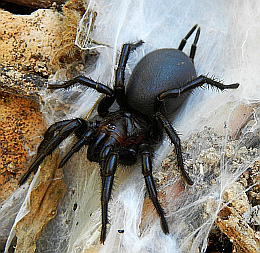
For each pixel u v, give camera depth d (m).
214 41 0.24
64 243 0.23
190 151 0.22
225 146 0.22
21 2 0.24
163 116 0.22
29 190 0.23
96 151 0.22
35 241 0.23
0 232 0.23
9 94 0.23
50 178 0.23
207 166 0.22
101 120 0.23
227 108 0.23
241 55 0.24
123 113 0.23
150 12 0.25
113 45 0.24
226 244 0.22
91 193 0.23
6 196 0.23
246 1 0.24
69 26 0.23
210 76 0.24
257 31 0.24
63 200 0.23
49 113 0.23
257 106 0.23
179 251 0.22
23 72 0.23
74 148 0.22
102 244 0.22
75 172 0.23
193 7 0.25
